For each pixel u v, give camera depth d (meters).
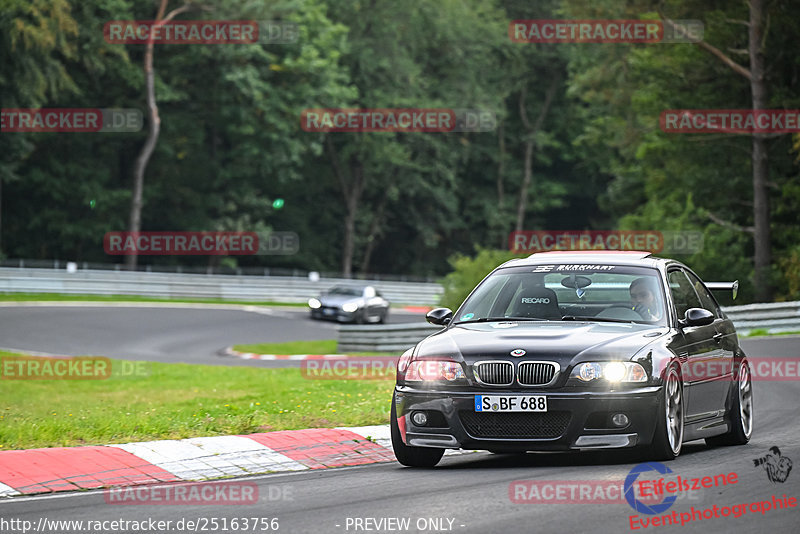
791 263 132.12
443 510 25.59
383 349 103.25
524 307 35.72
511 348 31.92
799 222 153.12
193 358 99.94
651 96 160.62
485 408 31.53
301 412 47.12
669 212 158.12
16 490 30.17
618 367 31.34
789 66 150.38
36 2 175.12
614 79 199.25
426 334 102.88
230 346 113.06
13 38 172.00
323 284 181.25
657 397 31.59
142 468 33.62
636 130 186.50
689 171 159.25
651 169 168.38
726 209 161.12
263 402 52.16
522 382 31.50
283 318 145.12
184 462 34.75
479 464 34.44
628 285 35.78
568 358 31.44
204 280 169.38
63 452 34.34
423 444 32.47
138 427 41.75
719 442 38.59
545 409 31.12
